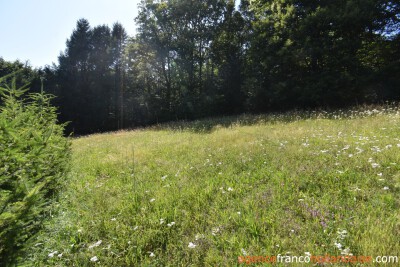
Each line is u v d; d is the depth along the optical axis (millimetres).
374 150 5352
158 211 3807
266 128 11203
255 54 20719
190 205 4039
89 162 7934
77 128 32969
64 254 2945
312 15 17281
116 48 36031
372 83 16641
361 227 2879
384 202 3400
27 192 1991
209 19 27859
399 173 4172
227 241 2939
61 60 34781
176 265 2709
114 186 5309
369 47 18312
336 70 17203
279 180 4543
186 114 26516
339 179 4266
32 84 31922
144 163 7246
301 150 6254
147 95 29906
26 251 2123
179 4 26500
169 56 29016
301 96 18266
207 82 27406
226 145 8234
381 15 16688
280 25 19781
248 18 27516
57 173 4465
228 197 4156
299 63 18891
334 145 6379
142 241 3104
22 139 2590
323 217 3195
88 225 3629
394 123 8172
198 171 5738
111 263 2811
